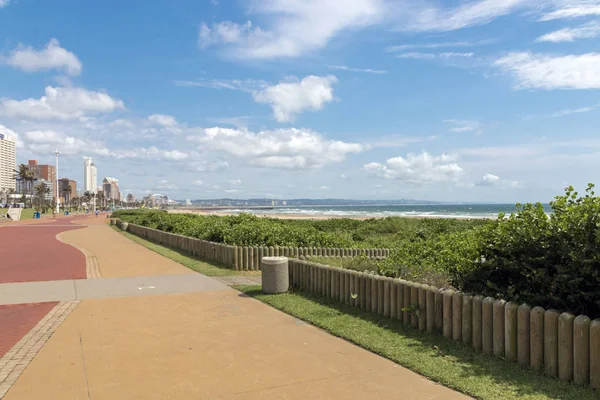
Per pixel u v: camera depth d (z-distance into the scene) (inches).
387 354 218.8
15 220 2389.3
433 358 211.3
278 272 369.4
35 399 172.9
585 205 205.3
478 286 245.3
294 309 312.5
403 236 854.5
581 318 178.5
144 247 828.0
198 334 259.8
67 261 616.4
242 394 176.7
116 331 267.3
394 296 278.1
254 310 319.3
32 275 489.7
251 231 603.8
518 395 169.9
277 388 182.4
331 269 342.6
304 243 595.5
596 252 192.7
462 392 176.4
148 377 194.9
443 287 263.0
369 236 931.3
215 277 466.9
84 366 208.7
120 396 175.5
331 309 310.2
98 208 6747.1
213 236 668.1
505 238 234.8
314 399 171.6
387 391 178.4
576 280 194.7
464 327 227.8
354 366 206.7
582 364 177.0
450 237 422.9
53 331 268.2
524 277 227.0
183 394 177.0
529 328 197.6
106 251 754.8
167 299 358.6
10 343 245.1
